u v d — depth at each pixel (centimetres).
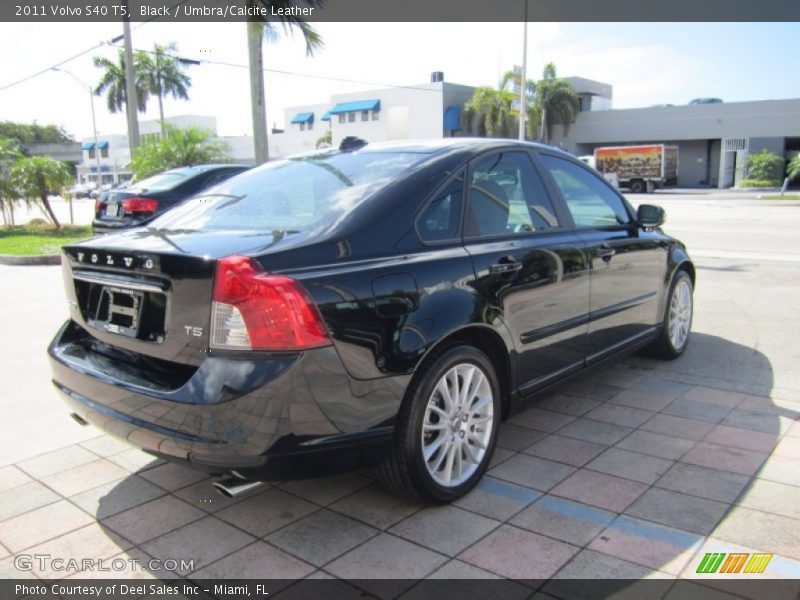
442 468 330
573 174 452
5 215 1969
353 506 333
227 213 357
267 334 264
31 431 434
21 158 1945
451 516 321
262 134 1463
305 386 269
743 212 2280
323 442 277
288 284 267
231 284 265
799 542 293
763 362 550
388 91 5047
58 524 321
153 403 280
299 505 335
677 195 3822
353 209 317
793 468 362
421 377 309
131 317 306
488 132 4588
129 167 1978
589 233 436
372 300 291
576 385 507
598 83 5803
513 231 379
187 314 278
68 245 340
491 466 373
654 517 315
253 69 1438
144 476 371
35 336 674
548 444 401
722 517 314
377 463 302
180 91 4450
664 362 557
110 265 308
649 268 496
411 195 332
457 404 331
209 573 280
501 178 386
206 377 268
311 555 291
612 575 272
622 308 463
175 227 353
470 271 335
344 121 5372
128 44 1967
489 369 348
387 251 309
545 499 335
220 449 265
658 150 4112
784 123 4559
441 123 4753
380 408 293
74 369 322
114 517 327
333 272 284
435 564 283
